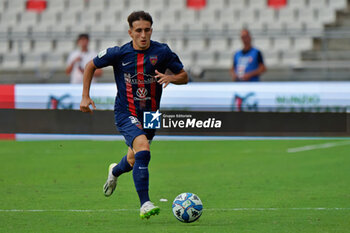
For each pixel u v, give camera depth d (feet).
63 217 66.33
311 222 62.90
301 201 76.38
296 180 94.48
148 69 63.31
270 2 238.48
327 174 100.22
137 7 250.37
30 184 91.76
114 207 72.69
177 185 90.43
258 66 158.20
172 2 247.91
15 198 79.56
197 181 94.27
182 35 176.96
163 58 63.36
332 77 180.65
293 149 134.10
